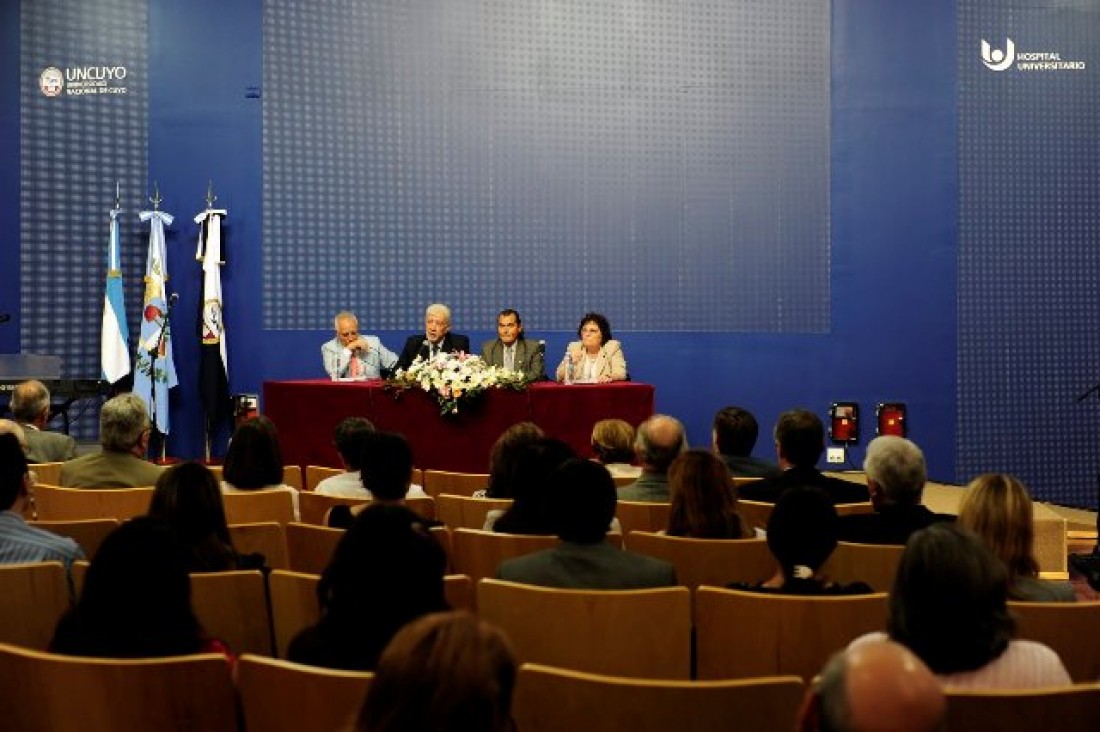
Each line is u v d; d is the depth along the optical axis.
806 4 9.55
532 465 3.58
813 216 9.61
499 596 2.70
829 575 3.37
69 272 9.11
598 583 2.90
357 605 2.07
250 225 9.20
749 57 9.53
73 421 9.06
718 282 9.56
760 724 1.93
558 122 9.42
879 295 9.62
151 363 8.62
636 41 9.47
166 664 2.03
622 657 2.67
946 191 9.62
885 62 9.59
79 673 2.04
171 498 3.00
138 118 9.15
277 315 9.23
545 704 1.99
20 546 3.08
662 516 4.04
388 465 3.70
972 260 9.66
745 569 3.32
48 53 9.06
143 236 9.17
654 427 4.26
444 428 6.82
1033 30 9.66
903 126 9.60
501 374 6.81
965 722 1.88
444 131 9.33
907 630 2.02
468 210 9.37
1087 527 7.85
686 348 9.55
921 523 3.54
